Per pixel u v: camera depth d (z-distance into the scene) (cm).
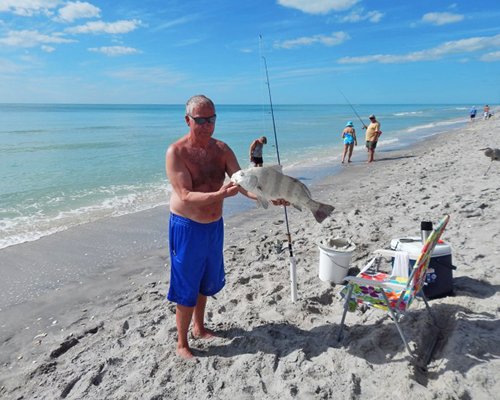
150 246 766
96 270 653
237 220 914
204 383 335
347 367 337
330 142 2866
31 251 738
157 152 2211
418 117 7675
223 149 362
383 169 1534
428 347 352
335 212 893
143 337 429
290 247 468
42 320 499
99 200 1141
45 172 1563
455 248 567
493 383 294
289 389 318
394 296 368
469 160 1492
